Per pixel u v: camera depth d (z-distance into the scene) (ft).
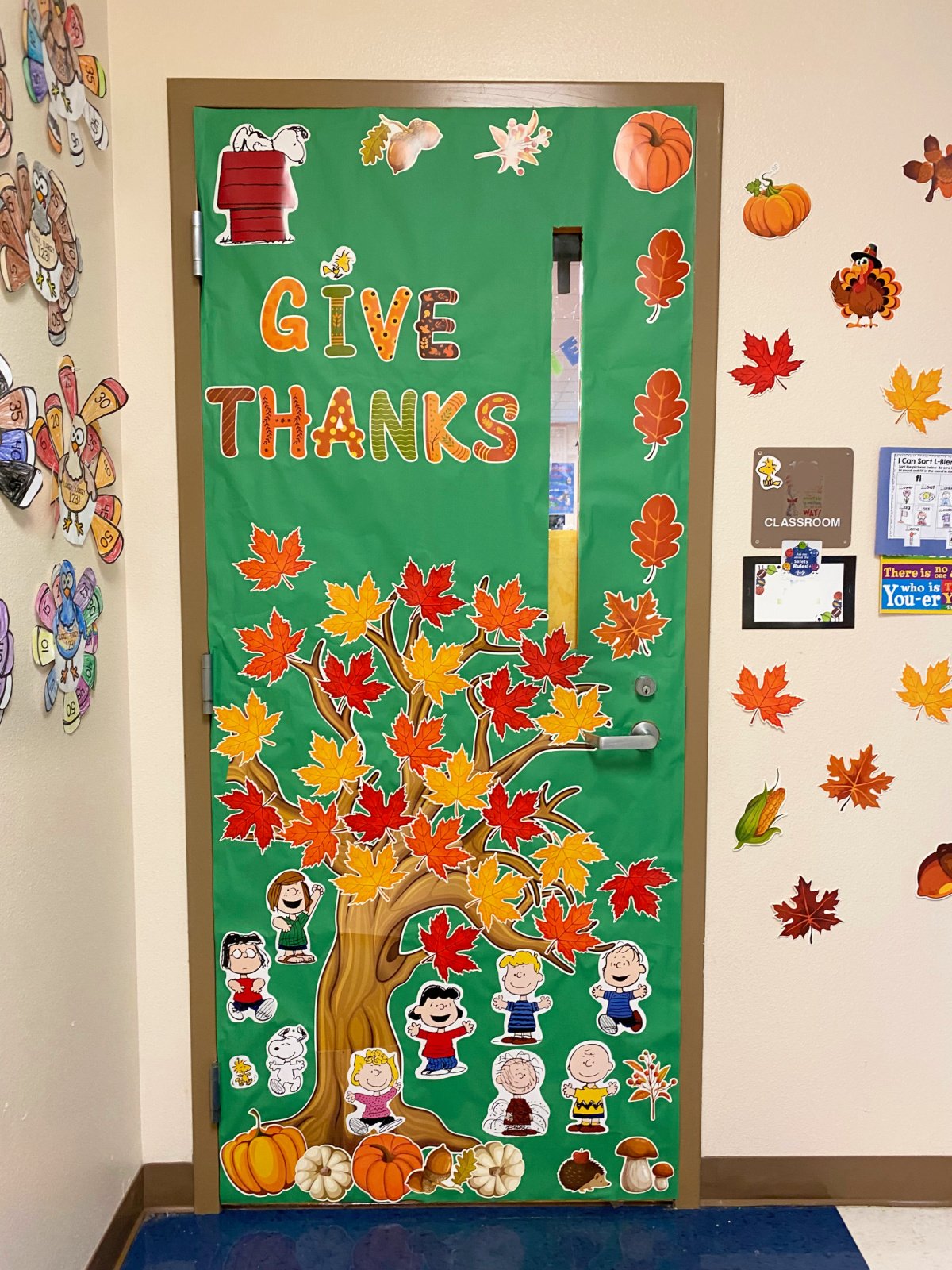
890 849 5.58
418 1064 5.58
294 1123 5.60
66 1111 4.53
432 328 5.20
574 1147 5.65
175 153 5.08
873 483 5.38
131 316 5.20
